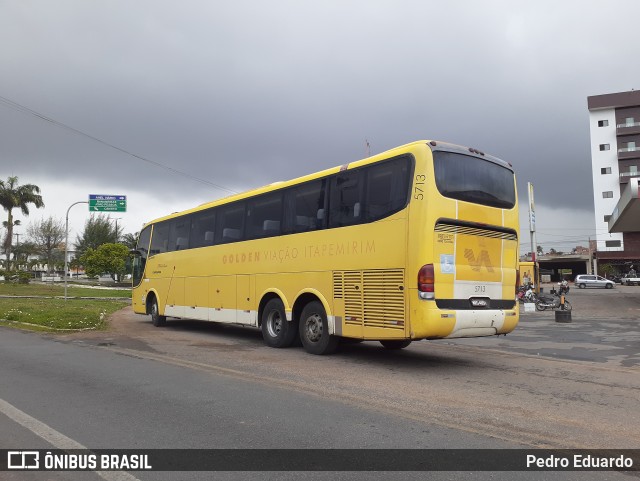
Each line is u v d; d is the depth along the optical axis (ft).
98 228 224.53
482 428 17.88
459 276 28.32
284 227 37.27
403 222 28.37
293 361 31.71
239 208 42.63
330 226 33.27
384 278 29.19
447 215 28.07
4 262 189.06
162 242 54.85
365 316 30.22
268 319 38.42
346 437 16.84
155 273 55.36
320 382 25.40
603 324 61.46
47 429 17.74
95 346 38.32
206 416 19.26
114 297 111.04
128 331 49.39
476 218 29.48
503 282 30.86
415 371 28.66
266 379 26.09
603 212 248.52
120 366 29.78
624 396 22.68
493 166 31.40
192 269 48.47
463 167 29.58
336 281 32.42
